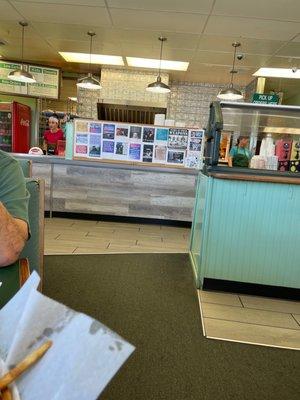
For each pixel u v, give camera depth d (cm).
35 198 148
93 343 42
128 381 141
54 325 47
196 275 257
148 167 429
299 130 280
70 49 578
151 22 430
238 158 262
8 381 42
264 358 165
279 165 263
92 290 229
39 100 690
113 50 564
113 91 691
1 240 87
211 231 241
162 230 417
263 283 244
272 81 676
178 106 748
